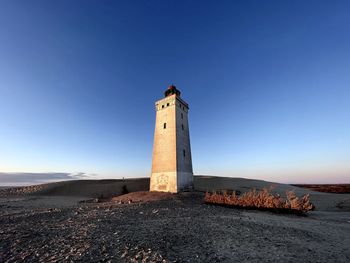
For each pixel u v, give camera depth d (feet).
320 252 21.29
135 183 156.46
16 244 21.84
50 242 22.50
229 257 18.92
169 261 17.25
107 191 137.80
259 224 33.50
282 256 19.63
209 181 171.22
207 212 44.93
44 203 77.77
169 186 77.61
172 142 81.25
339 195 120.06
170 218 36.99
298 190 155.84
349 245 24.29
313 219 42.93
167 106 88.33
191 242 23.00
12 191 149.28
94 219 36.32
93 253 19.07
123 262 17.07
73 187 152.76
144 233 26.40
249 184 163.22
